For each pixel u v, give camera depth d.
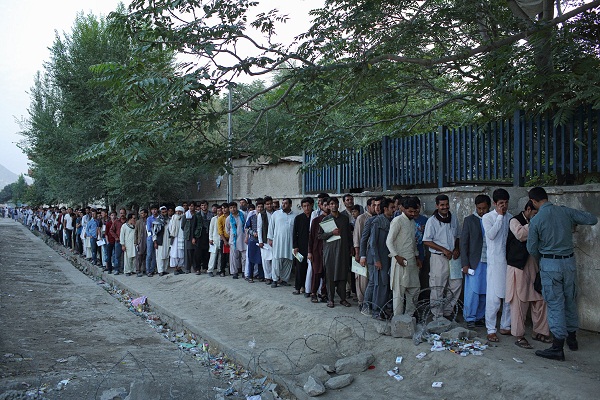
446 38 8.54
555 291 5.03
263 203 10.75
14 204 90.00
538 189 5.30
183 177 16.23
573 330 5.23
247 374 5.96
